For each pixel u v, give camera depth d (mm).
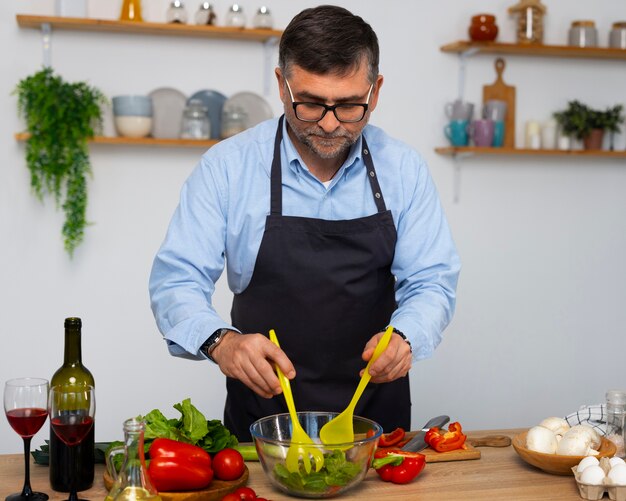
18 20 2969
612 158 3705
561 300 3695
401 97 3447
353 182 1906
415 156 1955
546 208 3646
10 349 3180
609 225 3729
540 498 1406
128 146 3217
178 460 1355
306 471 1365
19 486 1431
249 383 1489
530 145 3494
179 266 1773
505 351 3639
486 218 3578
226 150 1889
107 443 1605
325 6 1655
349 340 1921
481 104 3531
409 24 3432
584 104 3635
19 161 3117
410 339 1638
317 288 1875
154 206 3264
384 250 1897
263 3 3305
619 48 3514
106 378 3273
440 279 1855
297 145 1863
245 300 1939
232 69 3275
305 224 1860
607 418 1609
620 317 3777
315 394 1929
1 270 3150
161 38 3197
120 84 3176
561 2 3588
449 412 3590
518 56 3551
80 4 3049
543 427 1605
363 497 1400
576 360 3732
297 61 1609
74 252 3197
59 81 3021
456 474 1524
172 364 3328
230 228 1874
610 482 1387
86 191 3178
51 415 1347
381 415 1982
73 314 3219
